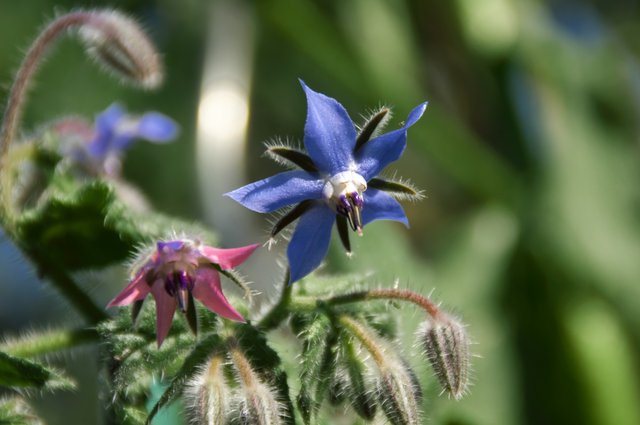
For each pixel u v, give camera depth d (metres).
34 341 0.42
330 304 0.40
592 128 0.66
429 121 0.61
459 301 0.57
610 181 0.65
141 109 0.63
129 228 0.43
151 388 0.41
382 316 0.41
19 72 0.42
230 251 0.39
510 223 0.61
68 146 0.45
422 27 0.64
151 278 0.39
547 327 0.59
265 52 0.62
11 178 0.43
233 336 0.40
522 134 0.65
